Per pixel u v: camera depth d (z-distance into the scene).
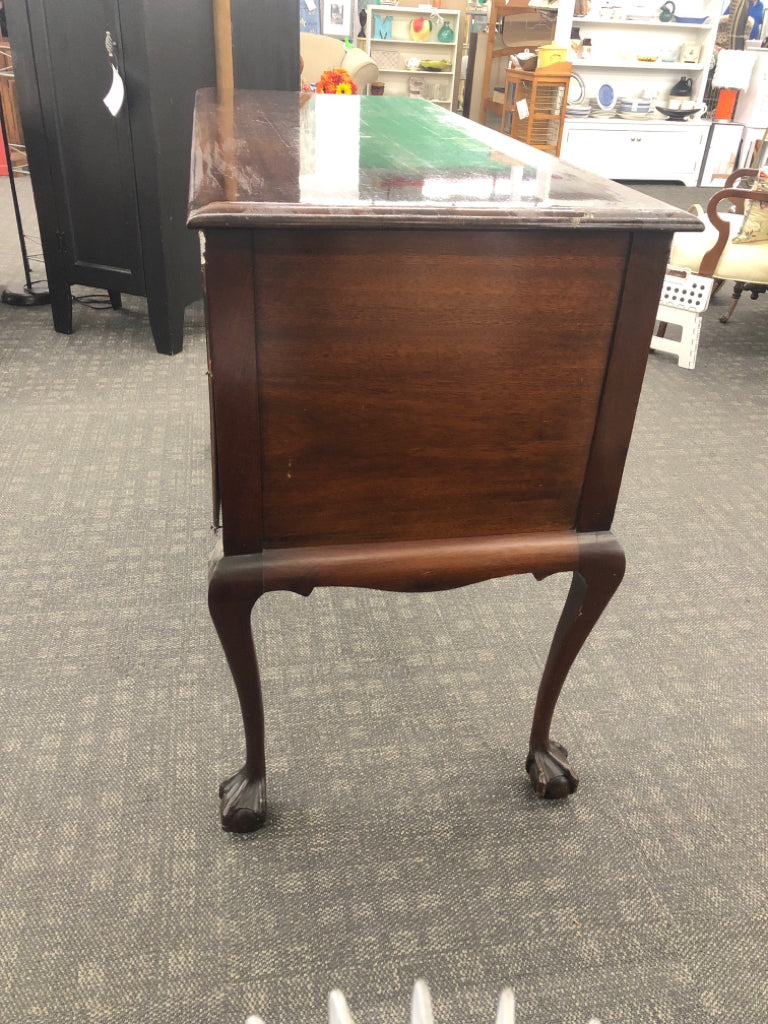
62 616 1.98
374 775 1.59
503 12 7.60
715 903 1.37
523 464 1.21
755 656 1.96
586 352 1.14
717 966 1.27
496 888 1.38
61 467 2.62
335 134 1.57
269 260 0.98
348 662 1.89
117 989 1.21
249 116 1.79
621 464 1.24
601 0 7.45
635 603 2.13
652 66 7.51
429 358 1.09
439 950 1.28
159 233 3.31
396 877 1.40
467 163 1.31
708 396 3.39
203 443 2.80
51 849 1.42
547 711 1.50
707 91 8.02
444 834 1.48
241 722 1.70
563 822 1.51
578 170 1.31
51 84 3.20
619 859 1.44
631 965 1.27
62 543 2.25
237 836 1.46
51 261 3.57
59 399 3.08
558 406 1.17
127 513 2.39
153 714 1.71
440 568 1.24
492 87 8.02
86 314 3.99
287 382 1.07
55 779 1.55
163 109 3.17
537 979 1.25
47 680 1.79
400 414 1.13
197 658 1.87
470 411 1.15
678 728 1.74
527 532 1.28
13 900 1.33
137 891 1.36
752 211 3.50
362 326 1.05
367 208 0.96
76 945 1.27
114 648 1.89
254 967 1.25
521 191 1.10
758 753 1.68
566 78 6.28
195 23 3.28
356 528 1.21
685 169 7.84
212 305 0.99
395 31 8.72
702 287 3.51
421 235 1.00
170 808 1.51
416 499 1.21
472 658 1.92
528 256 1.04
